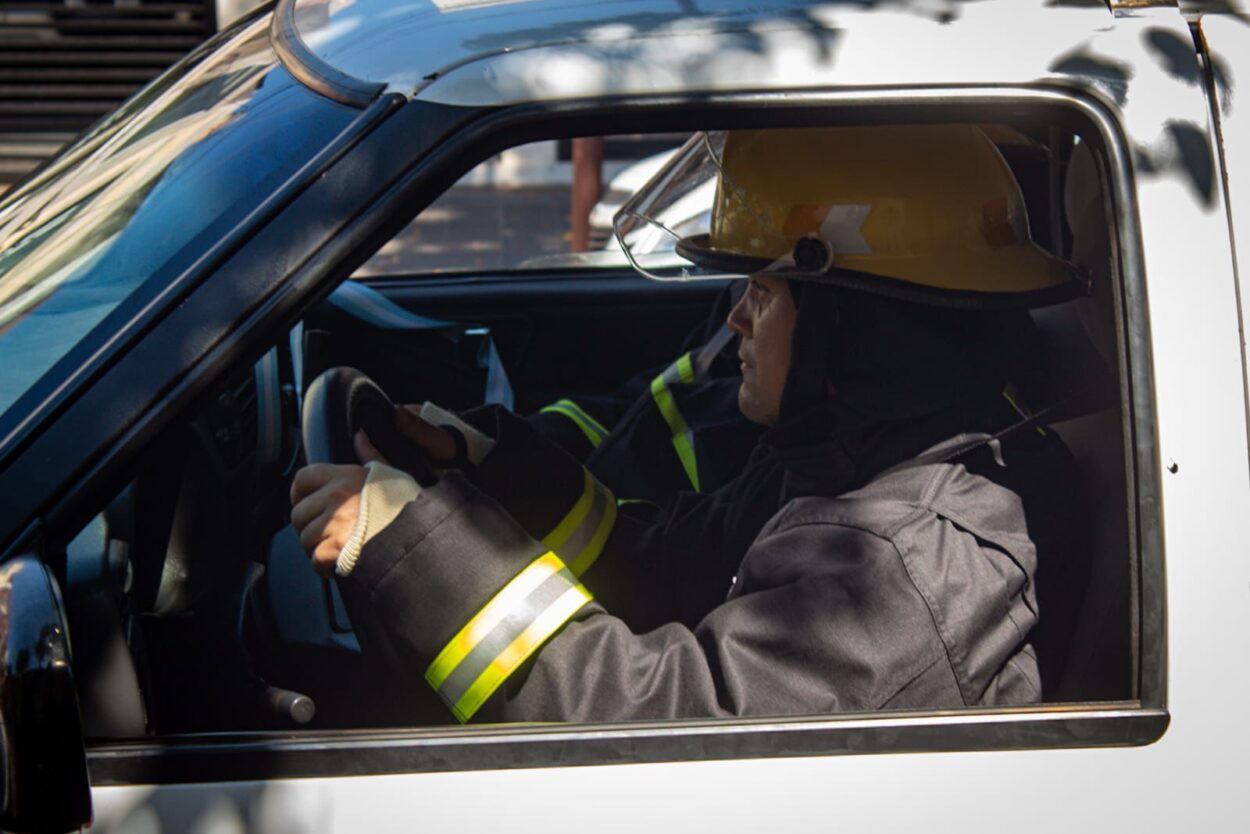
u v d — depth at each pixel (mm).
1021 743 1403
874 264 1700
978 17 1501
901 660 1546
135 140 1728
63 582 1324
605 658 1562
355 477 1630
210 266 1390
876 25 1488
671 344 3027
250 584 1867
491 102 1437
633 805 1374
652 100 1443
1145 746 1408
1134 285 1437
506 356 3014
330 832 1355
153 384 1357
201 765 1359
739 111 1455
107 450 1341
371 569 1568
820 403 1742
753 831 1379
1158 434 1417
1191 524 1413
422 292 3006
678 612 1946
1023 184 2084
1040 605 1660
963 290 1699
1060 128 1503
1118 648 1514
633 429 2512
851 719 1403
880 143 1729
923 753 1399
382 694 1792
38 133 8070
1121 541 1584
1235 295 1438
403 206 1414
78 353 1375
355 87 1478
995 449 1701
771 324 1797
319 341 2494
